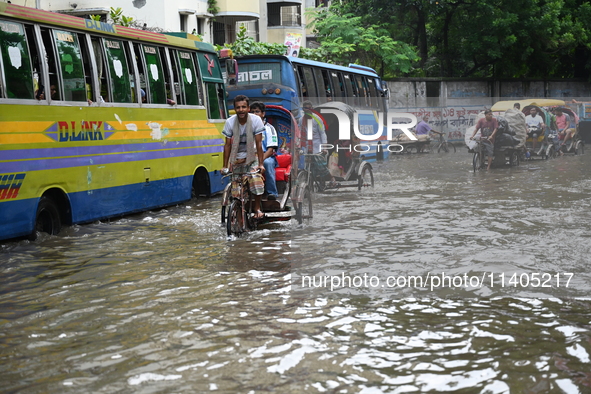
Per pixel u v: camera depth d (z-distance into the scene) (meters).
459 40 38.44
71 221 10.04
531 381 3.98
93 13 26.72
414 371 4.15
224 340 4.77
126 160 11.43
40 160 9.26
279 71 15.82
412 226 7.34
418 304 5.46
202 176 14.48
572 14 38.31
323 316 5.24
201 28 30.78
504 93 37.06
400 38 36.38
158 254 8.03
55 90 9.80
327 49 31.61
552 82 38.94
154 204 12.35
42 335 5.00
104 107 10.91
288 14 39.75
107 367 4.31
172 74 13.28
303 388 3.91
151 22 27.19
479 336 4.73
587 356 4.35
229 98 16.05
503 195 7.73
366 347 4.55
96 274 7.00
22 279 6.83
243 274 6.83
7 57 8.84
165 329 5.06
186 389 3.93
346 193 7.76
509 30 35.47
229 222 9.08
